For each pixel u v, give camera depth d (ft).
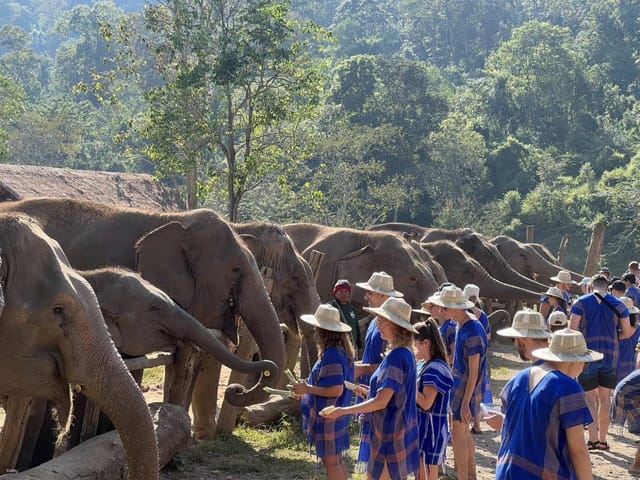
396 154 216.33
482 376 25.82
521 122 275.18
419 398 22.06
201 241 29.94
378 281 24.88
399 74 229.86
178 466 26.37
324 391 21.81
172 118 95.96
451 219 204.03
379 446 20.38
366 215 196.44
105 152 247.09
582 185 225.15
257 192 163.02
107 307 24.39
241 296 30.22
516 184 229.45
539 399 15.97
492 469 30.09
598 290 32.89
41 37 629.10
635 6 317.83
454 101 282.77
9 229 16.71
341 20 421.18
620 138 256.52
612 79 308.19
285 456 29.71
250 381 33.55
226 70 94.43
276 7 96.27
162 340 24.77
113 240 30.07
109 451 21.74
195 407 31.19
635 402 27.12
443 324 27.58
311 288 35.91
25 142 224.33
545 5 407.03
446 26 388.16
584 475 15.72
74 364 16.72
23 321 16.48
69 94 341.21
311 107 98.63
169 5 100.63
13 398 21.43
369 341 24.61
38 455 23.80
